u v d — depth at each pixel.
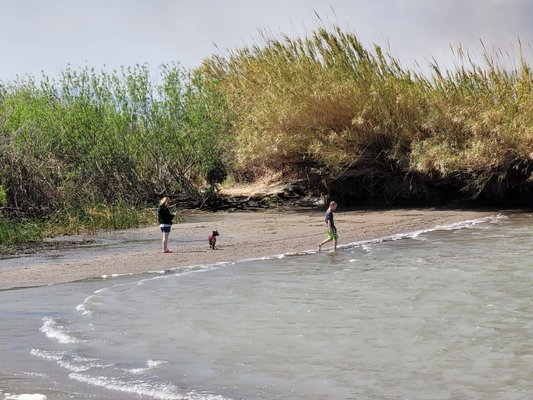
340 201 82.88
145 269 37.78
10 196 61.56
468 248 44.16
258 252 44.19
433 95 77.88
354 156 77.75
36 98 79.00
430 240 49.12
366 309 26.97
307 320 25.38
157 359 20.81
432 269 36.06
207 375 19.14
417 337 22.75
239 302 28.70
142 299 29.55
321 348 21.73
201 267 38.19
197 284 32.88
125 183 79.19
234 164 85.56
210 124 81.81
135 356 21.14
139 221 64.56
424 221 63.41
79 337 23.44
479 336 22.72
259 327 24.52
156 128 81.38
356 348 21.66
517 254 40.94
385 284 32.16
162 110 81.88
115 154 78.19
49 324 25.12
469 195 79.31
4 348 22.09
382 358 20.56
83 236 55.31
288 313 26.52
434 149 73.50
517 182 75.88
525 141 70.50
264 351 21.53
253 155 79.31
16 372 19.39
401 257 40.84
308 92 78.19
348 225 60.72
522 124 71.25
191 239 52.03
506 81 75.44
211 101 82.75
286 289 31.39
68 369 19.72
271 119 78.69
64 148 76.75
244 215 74.56
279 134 77.81
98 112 79.56
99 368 19.81
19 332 24.20
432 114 76.19
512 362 19.89
